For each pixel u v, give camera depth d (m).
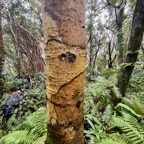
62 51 0.68
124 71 2.37
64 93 0.72
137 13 2.13
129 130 1.75
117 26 5.53
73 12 0.67
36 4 6.32
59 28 0.67
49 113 0.78
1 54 4.50
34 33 6.38
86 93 2.70
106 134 1.82
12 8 5.51
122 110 2.26
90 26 7.03
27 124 2.05
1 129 2.77
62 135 0.77
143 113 2.20
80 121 0.79
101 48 8.50
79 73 0.72
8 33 5.71
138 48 2.23
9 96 3.68
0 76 4.29
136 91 3.03
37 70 5.32
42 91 3.62
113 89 2.38
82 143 0.84
